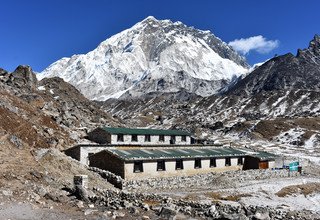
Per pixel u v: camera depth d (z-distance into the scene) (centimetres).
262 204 4803
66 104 11194
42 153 4966
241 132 19800
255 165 7900
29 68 11731
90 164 6084
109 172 5272
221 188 5900
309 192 6350
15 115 6372
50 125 7462
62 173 4638
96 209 3022
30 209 2816
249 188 6016
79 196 3341
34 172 3894
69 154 6400
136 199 3488
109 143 7581
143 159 5806
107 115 14562
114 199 3356
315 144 16488
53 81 16462
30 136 5950
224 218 2838
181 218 2869
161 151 6612
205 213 2991
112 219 2741
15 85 10000
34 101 8800
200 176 6197
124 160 5581
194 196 4847
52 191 3450
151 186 5406
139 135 8031
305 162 10125
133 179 5606
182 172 6456
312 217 3350
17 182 3488
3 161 4100
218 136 19488
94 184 4662
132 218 2791
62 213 2823
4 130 5341
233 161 7600
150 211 3027
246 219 2816
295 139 17575
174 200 3556
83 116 11350
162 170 6125
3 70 10594
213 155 7062
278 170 7762
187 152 6881
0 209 2728
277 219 3014
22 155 4638
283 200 5406
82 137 7919
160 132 8531
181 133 8981
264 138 18525
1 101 6506
